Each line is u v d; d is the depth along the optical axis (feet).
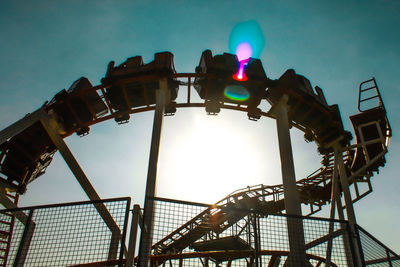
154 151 45.24
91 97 65.72
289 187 47.96
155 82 59.16
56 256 21.84
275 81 59.77
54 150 72.02
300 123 68.64
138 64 60.44
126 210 22.80
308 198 82.69
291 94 60.70
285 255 42.55
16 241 22.82
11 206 50.29
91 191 52.54
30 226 23.49
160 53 59.98
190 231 72.08
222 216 69.05
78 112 65.87
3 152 65.92
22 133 65.51
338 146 66.39
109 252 22.40
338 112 69.15
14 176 69.46
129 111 65.51
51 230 22.93
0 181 68.54
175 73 59.67
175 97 63.41
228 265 42.73
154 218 24.71
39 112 54.75
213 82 61.11
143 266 21.71
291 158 51.72
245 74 59.72
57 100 61.93
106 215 22.95
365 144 58.54
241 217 49.26
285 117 57.88
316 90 68.64
